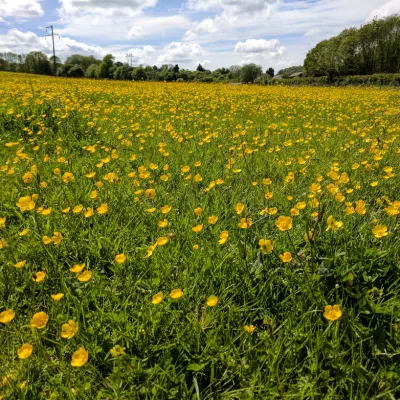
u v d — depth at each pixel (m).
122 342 1.65
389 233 2.17
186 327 1.72
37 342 1.63
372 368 1.51
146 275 2.19
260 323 1.83
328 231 2.23
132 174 3.30
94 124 6.32
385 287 1.93
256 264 2.05
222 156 4.39
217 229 2.54
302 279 1.90
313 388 1.41
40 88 12.53
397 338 1.57
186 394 1.44
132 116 7.77
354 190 3.09
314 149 4.70
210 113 8.41
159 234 2.53
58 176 3.47
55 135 5.79
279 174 3.74
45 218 2.78
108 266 2.26
